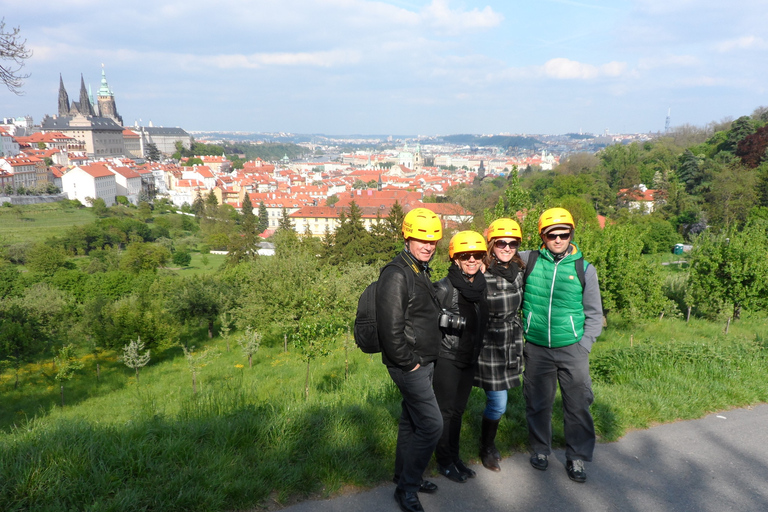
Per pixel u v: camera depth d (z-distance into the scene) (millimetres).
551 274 3465
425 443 2844
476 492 3162
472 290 3145
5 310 30516
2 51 8719
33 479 2877
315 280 22422
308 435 3744
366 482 3207
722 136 113062
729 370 6168
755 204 69875
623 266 15297
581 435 3395
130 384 22891
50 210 134625
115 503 2730
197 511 2814
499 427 4156
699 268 16547
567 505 3020
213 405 4582
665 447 3955
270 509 2910
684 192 85625
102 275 60625
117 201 163375
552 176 126562
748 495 3186
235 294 34281
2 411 20766
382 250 56219
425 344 2857
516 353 3488
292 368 19719
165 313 32969
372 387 5520
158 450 3355
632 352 7078
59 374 22469
